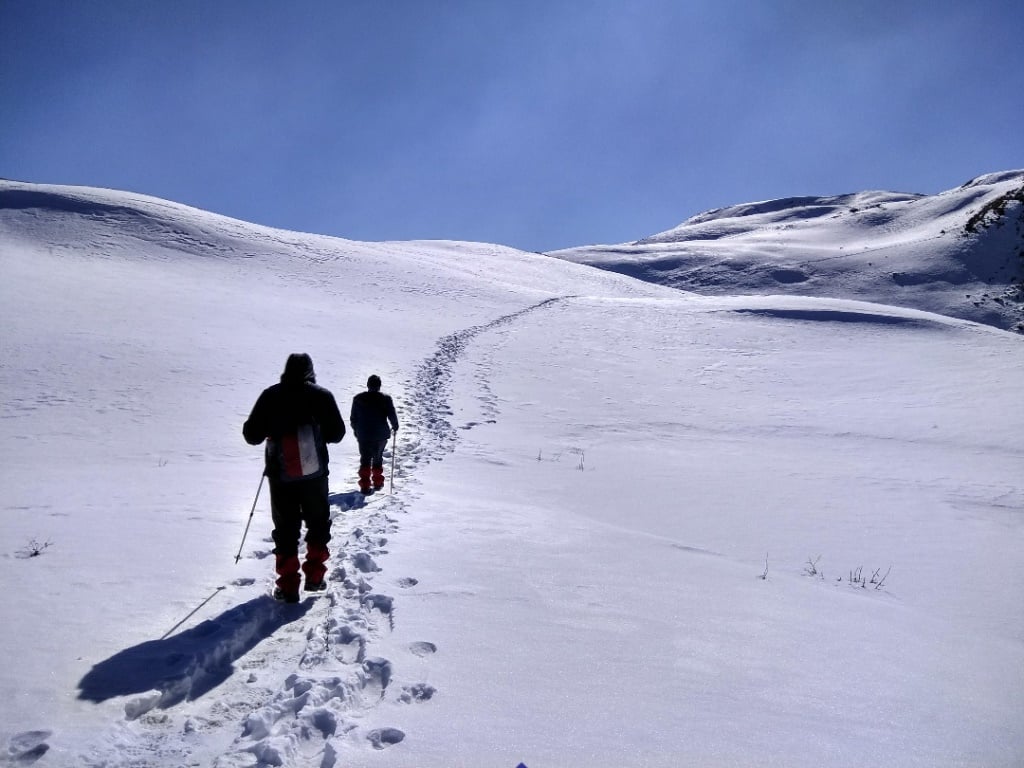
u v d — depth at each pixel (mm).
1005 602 6621
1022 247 78000
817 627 5234
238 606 5027
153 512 7629
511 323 34562
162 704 3738
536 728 3422
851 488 11961
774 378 24156
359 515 8266
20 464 10930
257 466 11352
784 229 141750
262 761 3115
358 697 3766
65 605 4797
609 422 17578
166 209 49094
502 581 5730
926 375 23797
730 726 3551
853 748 3404
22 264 32344
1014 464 14016
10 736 3207
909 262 84688
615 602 5406
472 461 12539
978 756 3412
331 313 31922
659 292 70188
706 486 11719
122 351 20562
